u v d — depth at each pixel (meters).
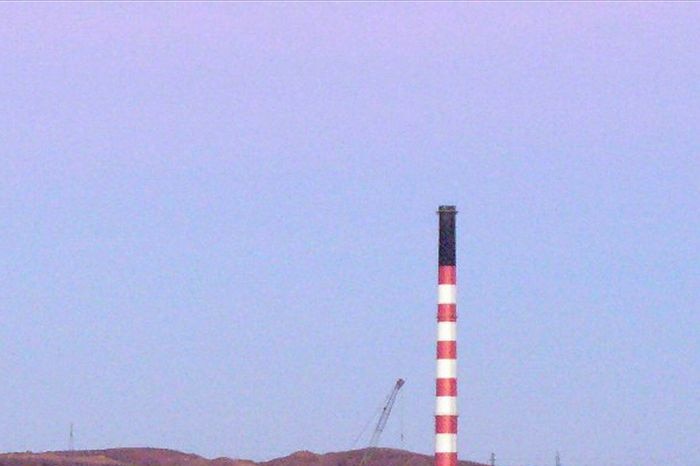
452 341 142.12
